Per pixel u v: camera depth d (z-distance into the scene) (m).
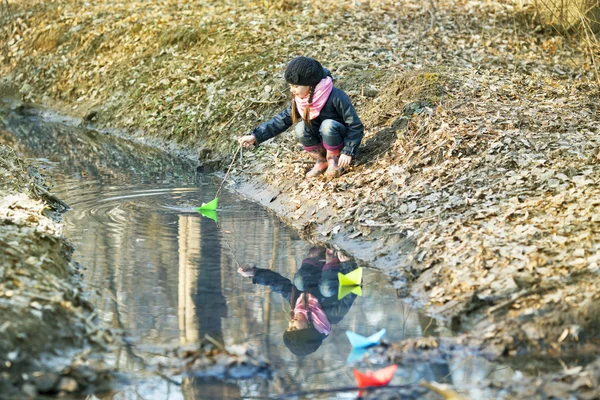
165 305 5.80
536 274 5.66
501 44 12.80
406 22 13.65
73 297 5.63
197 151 11.38
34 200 8.00
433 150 8.27
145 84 13.50
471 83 9.88
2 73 16.36
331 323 5.55
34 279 5.64
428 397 4.46
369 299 6.00
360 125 8.20
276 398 4.49
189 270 6.58
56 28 16.45
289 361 4.96
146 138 12.41
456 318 5.45
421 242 6.71
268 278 6.46
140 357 4.94
